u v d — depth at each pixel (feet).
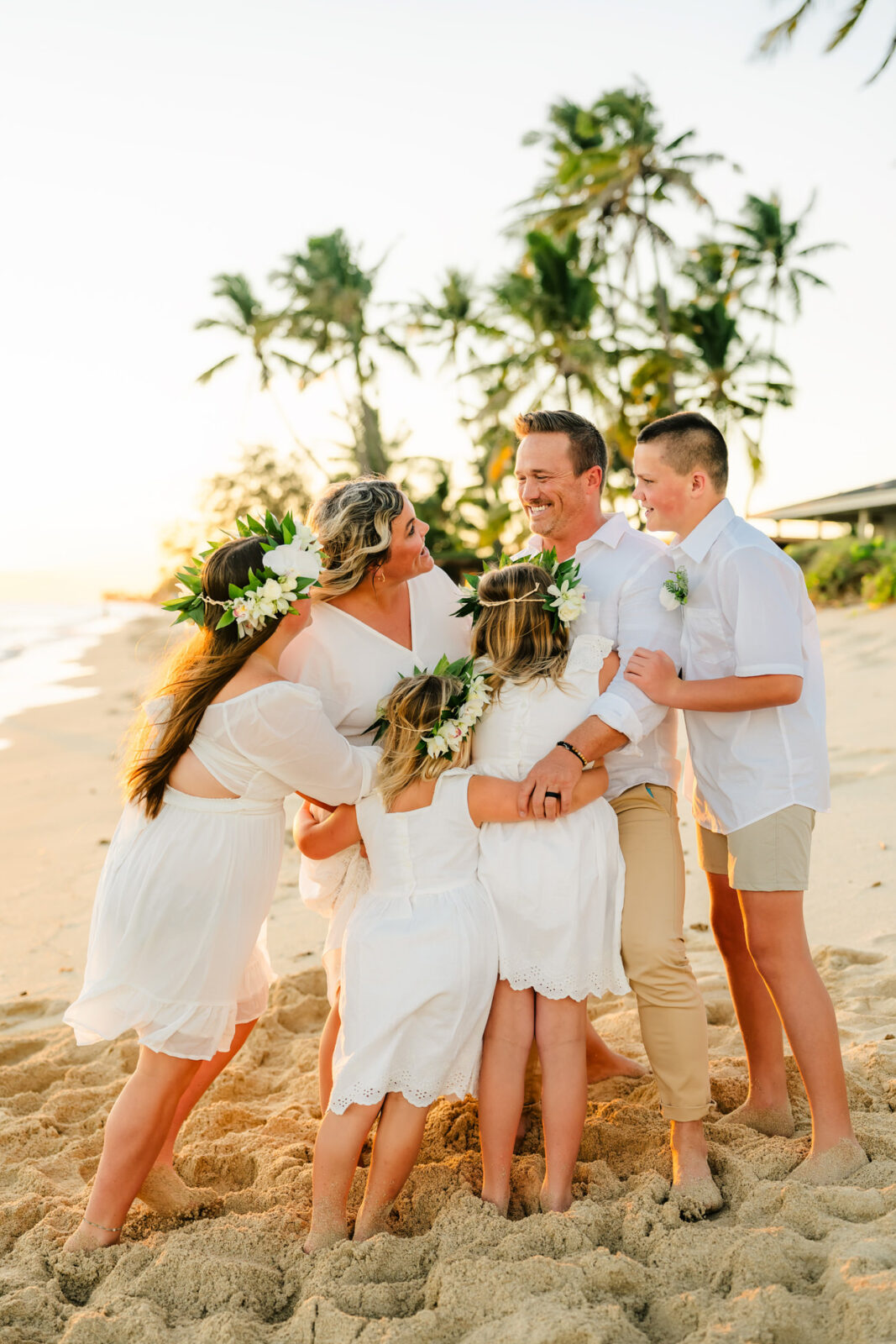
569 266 100.83
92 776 35.29
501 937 8.79
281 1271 7.76
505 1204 8.38
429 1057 8.33
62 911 19.67
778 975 8.75
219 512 126.72
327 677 9.88
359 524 9.39
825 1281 6.57
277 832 8.84
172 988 8.33
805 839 8.84
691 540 9.26
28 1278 7.74
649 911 8.99
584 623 9.97
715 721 9.16
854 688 34.35
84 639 137.90
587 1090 10.84
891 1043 10.87
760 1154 8.78
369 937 8.62
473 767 9.23
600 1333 6.19
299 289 117.80
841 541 79.15
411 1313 7.08
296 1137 10.16
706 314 109.29
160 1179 8.93
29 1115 11.21
